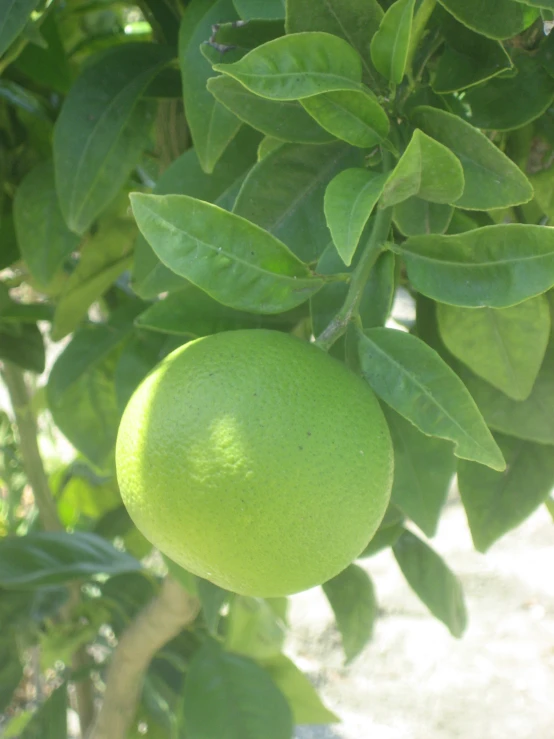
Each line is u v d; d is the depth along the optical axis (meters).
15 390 0.60
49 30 0.43
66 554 0.52
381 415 0.25
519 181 0.25
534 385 0.33
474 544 0.35
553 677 1.12
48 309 0.46
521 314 0.30
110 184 0.37
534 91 0.29
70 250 0.41
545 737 1.02
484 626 1.19
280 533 0.22
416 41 0.28
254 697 0.48
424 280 0.26
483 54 0.28
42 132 0.47
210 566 0.23
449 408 0.24
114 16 0.53
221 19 0.31
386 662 1.15
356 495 0.23
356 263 0.28
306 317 0.32
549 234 0.24
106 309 0.61
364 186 0.24
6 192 0.47
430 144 0.23
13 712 0.96
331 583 0.46
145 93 0.38
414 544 0.44
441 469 0.32
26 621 0.54
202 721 0.47
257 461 0.22
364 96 0.25
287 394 0.23
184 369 0.24
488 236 0.25
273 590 0.23
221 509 0.22
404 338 0.25
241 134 0.33
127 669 0.50
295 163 0.29
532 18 0.29
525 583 1.26
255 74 0.24
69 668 0.65
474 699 1.09
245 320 0.30
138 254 0.34
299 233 0.29
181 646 0.59
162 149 0.42
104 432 0.50
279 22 0.28
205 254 0.25
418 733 1.04
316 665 1.15
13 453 0.85
